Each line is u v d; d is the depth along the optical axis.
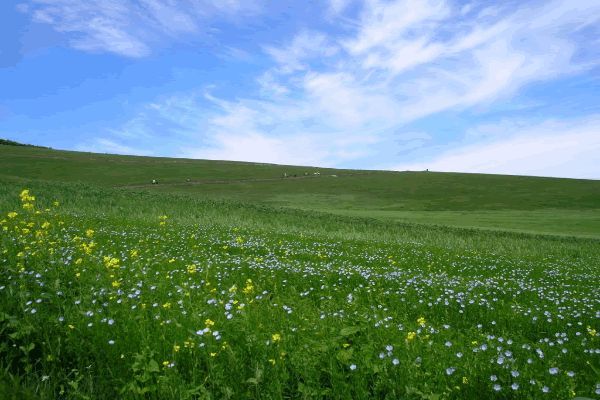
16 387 4.26
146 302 7.71
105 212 34.06
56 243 11.86
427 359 5.65
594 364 6.34
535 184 118.69
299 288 10.97
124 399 4.64
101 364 5.28
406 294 10.70
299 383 4.78
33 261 9.32
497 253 26.64
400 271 14.33
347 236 30.66
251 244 18.50
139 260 11.66
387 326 7.11
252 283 10.52
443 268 17.14
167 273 10.19
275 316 7.31
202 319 6.73
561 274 17.38
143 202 43.12
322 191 106.75
